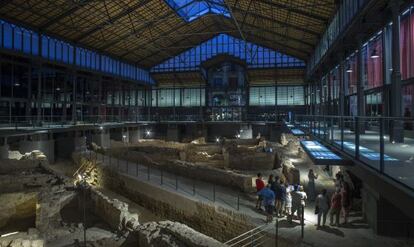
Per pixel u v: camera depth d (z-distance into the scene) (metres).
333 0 25.59
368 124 13.61
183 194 17.36
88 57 40.50
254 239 12.76
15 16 29.59
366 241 11.49
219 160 28.98
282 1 30.14
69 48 37.06
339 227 12.73
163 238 11.34
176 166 23.05
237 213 14.10
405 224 11.83
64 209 17.33
